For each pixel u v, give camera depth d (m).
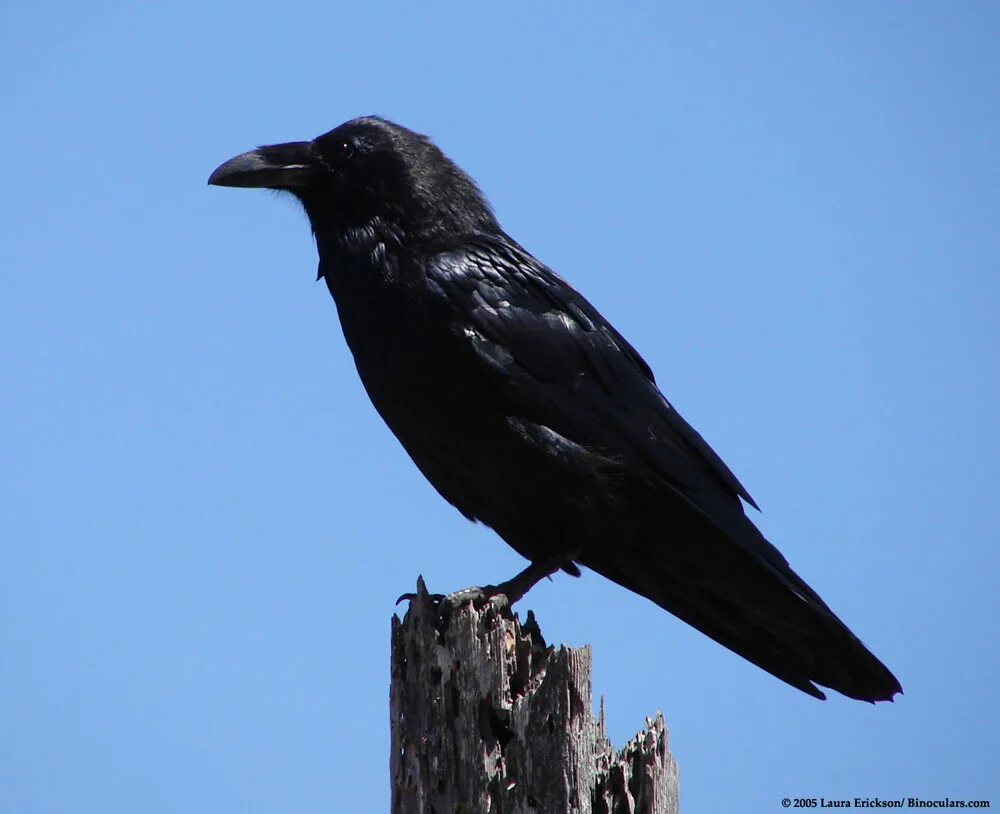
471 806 7.52
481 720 7.71
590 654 7.65
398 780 7.80
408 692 7.92
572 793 7.41
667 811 7.70
